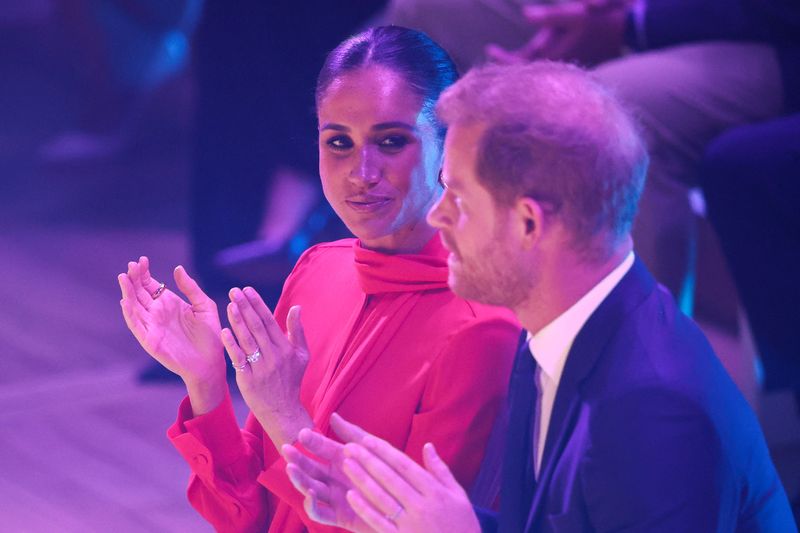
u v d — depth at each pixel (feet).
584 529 16.79
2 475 43.50
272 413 19.81
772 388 36.50
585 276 17.04
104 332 56.34
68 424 47.62
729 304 46.65
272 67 52.95
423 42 20.26
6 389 50.83
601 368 16.81
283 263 57.72
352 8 50.78
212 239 57.31
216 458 21.66
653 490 16.01
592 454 16.39
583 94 16.65
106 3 81.66
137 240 67.62
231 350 19.56
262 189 56.95
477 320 19.79
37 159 80.89
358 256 20.94
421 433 19.85
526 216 16.55
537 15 40.50
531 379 18.22
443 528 16.80
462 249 17.28
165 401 49.60
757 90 36.68
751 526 17.71
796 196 33.91
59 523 40.14
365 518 17.06
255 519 22.04
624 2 39.65
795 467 37.63
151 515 40.60
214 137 55.57
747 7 37.11
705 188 35.53
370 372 20.36
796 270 34.55
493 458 19.84
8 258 65.31
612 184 16.44
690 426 16.11
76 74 89.15
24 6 105.60
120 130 82.79
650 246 36.83
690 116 36.76
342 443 20.22
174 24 83.41
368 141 19.83
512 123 16.35
